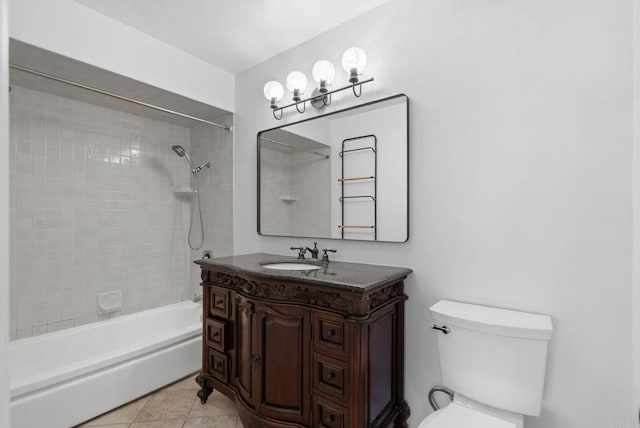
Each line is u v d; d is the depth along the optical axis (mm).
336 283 1336
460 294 1507
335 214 1936
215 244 2799
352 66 1676
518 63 1362
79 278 2391
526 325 1186
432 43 1593
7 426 487
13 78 2002
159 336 2410
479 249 1457
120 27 1984
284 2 1780
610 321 1179
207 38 2154
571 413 1247
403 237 1657
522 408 1188
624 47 1155
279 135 2275
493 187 1421
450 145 1534
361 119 1824
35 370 2012
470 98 1480
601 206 1194
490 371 1238
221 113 2676
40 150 2213
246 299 1658
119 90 2225
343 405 1350
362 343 1312
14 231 2104
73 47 1787
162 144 2902
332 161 1951
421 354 1613
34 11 1650
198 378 1948
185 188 3014
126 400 1939
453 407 1271
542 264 1310
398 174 1679
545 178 1304
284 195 2223
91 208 2459
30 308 2162
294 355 1508
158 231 2875
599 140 1197
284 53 2285
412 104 1654
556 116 1279
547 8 1301
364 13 1850
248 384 1647
